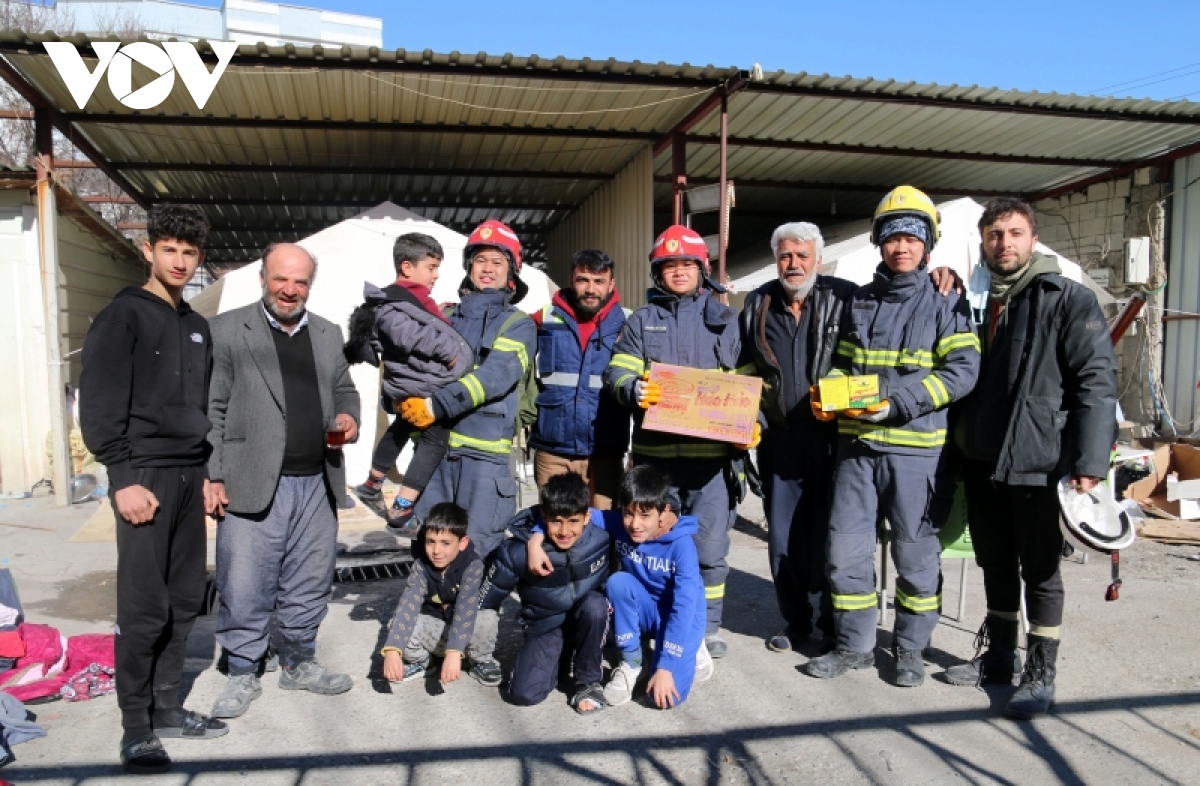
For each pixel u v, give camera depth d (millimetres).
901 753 3197
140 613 3035
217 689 3850
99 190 18359
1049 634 3543
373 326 3771
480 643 3818
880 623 4684
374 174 11336
